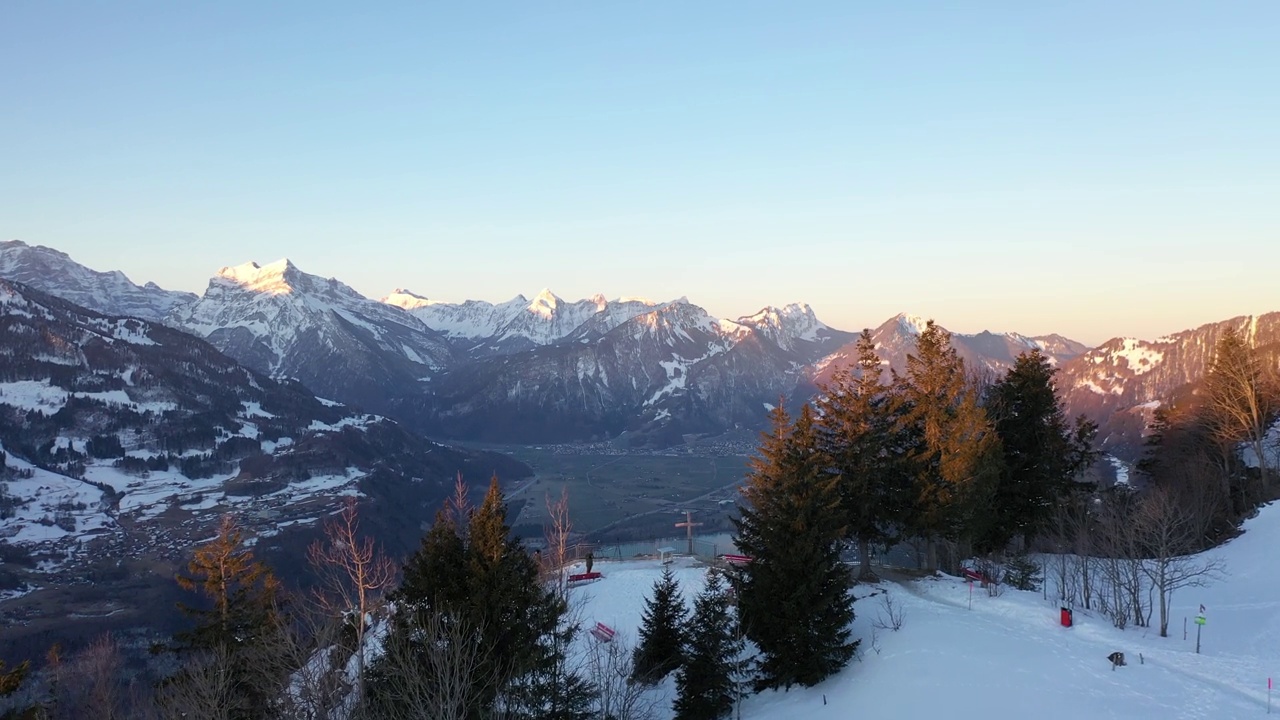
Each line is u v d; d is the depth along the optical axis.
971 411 43.78
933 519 43.03
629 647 38.69
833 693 32.06
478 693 22.70
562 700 27.44
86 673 47.84
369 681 23.67
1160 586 34.03
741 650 33.97
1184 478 59.03
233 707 25.47
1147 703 26.06
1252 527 51.09
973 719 27.09
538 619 28.41
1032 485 49.59
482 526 27.64
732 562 44.84
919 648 33.25
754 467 42.41
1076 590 42.06
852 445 44.19
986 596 40.66
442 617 24.72
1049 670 29.41
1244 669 28.45
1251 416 62.41
